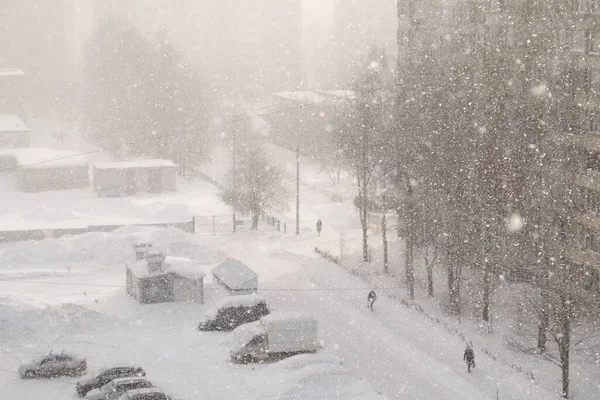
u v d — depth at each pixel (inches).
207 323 2213.3
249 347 1966.0
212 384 1795.0
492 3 2711.6
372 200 3523.6
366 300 2556.6
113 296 2522.1
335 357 1899.6
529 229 2509.8
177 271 2468.0
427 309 2445.9
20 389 1753.2
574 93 2348.7
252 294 2297.0
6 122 5191.9
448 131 2549.2
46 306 2215.8
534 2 2508.6
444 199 2508.6
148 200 3961.6
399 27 3385.8
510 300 2458.2
